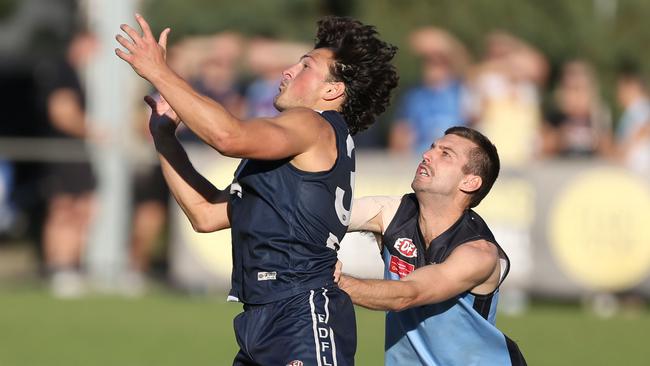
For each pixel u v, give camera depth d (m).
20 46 55.94
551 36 45.62
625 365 25.84
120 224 36.84
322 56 15.41
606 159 36.00
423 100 35.94
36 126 59.28
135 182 37.34
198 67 37.97
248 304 14.50
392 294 14.36
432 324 15.67
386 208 16.25
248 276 14.45
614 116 44.66
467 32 45.19
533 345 28.19
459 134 15.98
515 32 45.41
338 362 13.99
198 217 15.95
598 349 27.78
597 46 45.56
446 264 14.96
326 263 14.44
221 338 28.42
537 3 45.81
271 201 14.28
